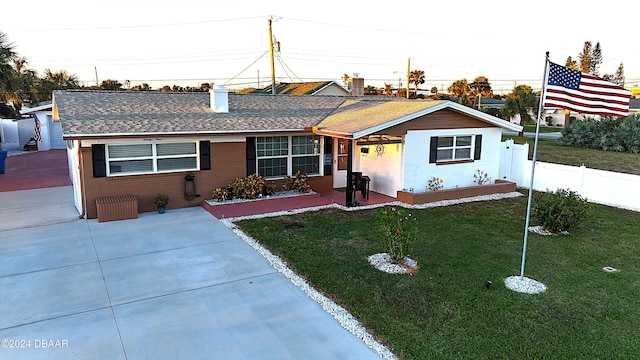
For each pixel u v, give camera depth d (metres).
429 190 14.02
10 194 14.30
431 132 13.72
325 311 6.25
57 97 12.82
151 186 11.93
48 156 23.92
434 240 9.49
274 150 13.84
